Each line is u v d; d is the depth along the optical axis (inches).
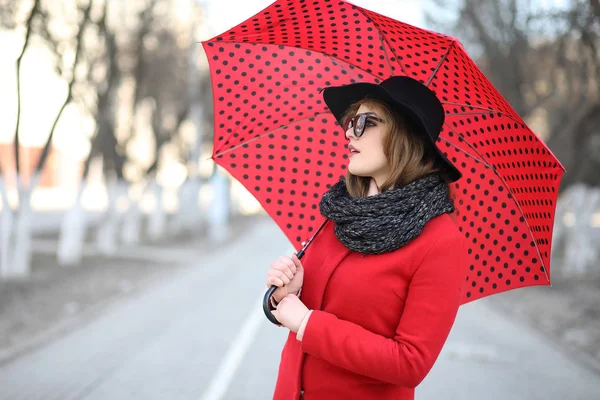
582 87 488.7
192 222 1060.5
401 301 63.1
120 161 700.7
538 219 73.1
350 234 63.2
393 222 61.6
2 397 199.6
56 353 262.7
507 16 506.6
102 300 402.6
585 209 675.4
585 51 435.8
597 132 512.1
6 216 459.8
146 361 253.9
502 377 251.8
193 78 783.1
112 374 233.1
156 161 815.7
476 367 267.4
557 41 471.2
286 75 83.3
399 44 72.4
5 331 297.1
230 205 1711.4
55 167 1232.2
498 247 77.7
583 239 674.8
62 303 380.8
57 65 462.6
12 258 462.9
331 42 77.1
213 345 285.7
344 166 83.8
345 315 64.8
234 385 223.3
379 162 66.9
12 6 405.7
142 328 320.5
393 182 65.6
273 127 85.2
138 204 839.1
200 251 789.2
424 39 68.2
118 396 206.5
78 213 582.2
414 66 74.5
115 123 708.0
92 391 211.5
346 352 60.5
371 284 63.2
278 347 284.4
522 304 478.6
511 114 67.9
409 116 64.3
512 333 356.2
